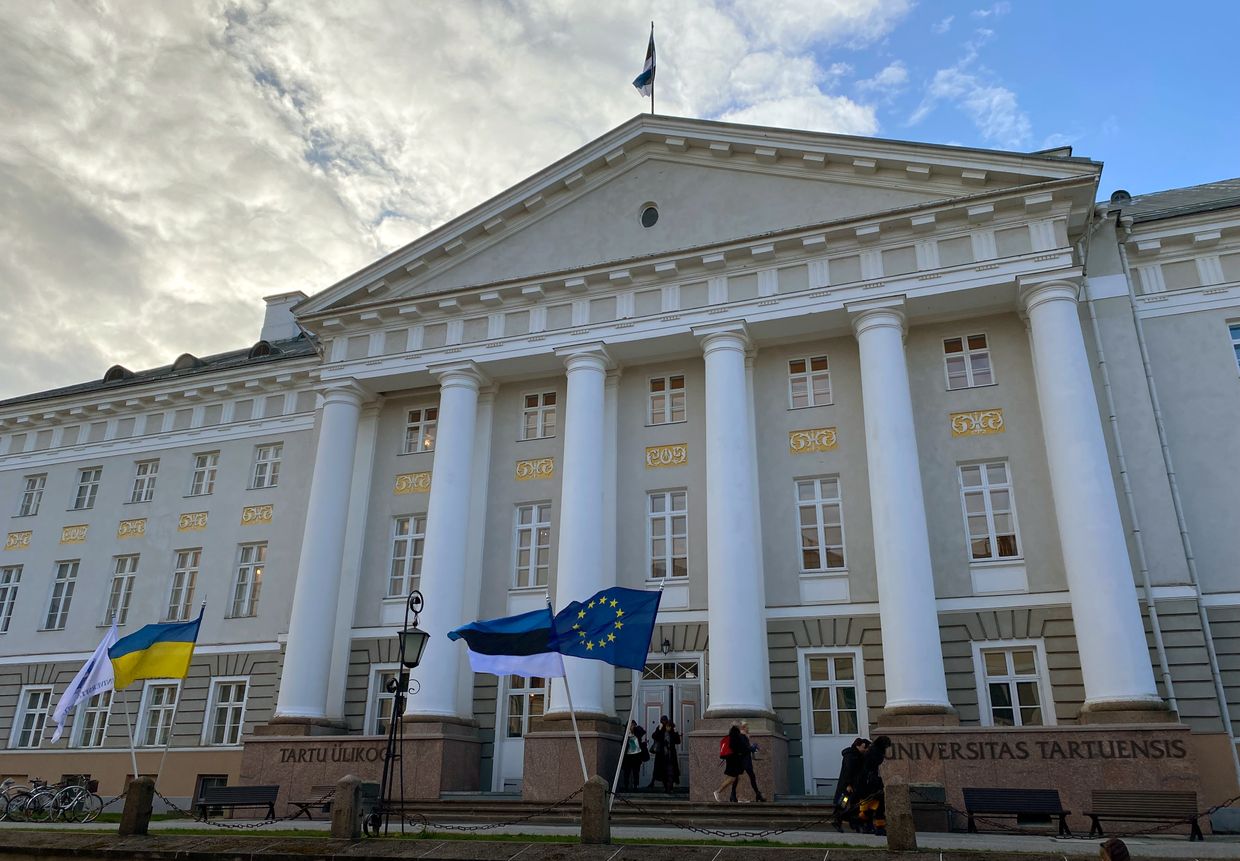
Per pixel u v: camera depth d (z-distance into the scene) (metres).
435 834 14.94
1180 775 17.05
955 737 18.50
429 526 24.56
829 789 20.81
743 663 20.80
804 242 23.27
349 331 27.53
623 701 22.92
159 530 30.94
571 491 23.58
